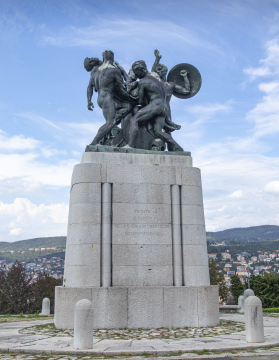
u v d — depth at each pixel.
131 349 7.48
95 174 11.70
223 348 7.58
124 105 14.17
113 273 11.17
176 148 13.44
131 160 12.31
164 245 11.66
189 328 10.51
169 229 11.81
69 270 11.26
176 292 10.84
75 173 11.85
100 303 10.48
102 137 13.27
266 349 7.72
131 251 11.41
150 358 6.91
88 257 11.09
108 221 11.44
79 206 11.49
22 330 10.70
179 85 15.46
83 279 10.93
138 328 10.45
